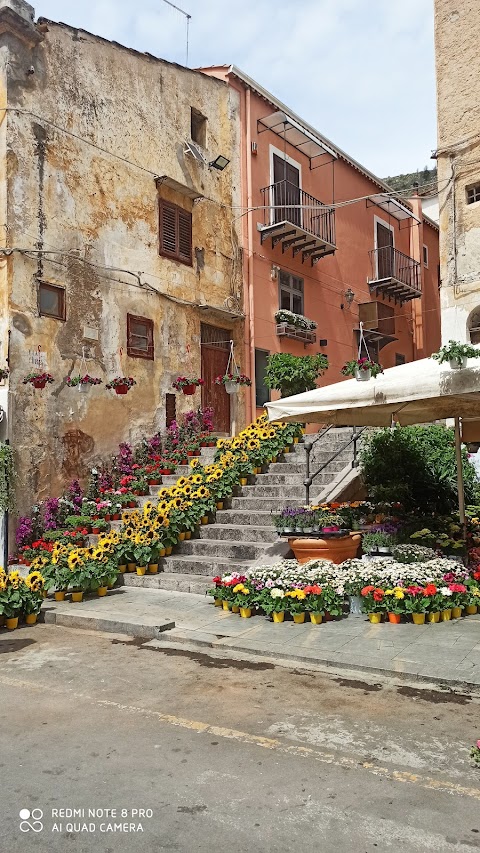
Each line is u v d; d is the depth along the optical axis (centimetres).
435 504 994
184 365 1440
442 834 299
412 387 696
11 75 1097
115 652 629
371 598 680
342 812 320
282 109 1822
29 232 1103
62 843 300
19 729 436
